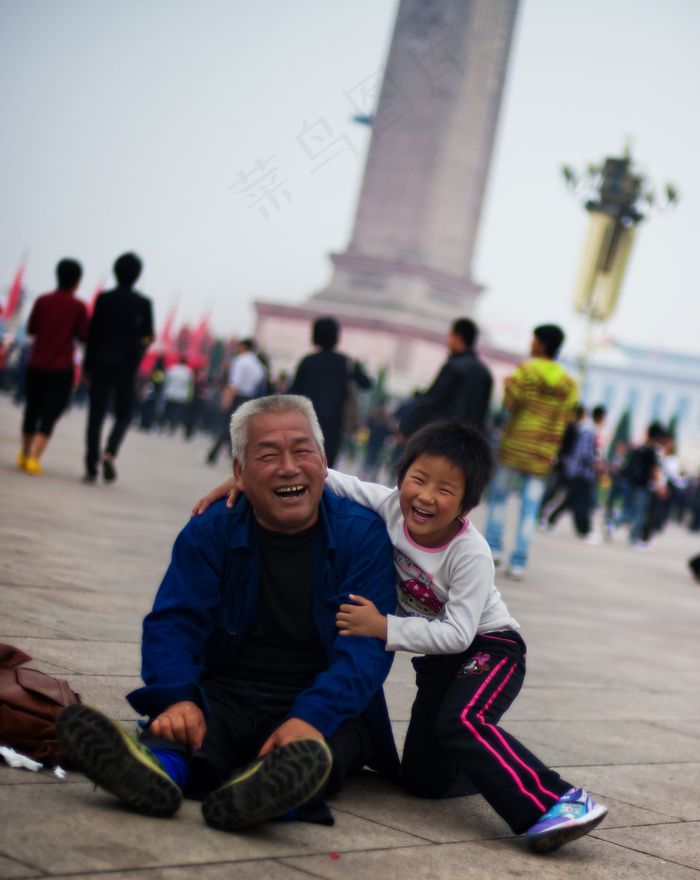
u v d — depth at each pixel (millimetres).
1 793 2873
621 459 35312
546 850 3195
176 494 12547
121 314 11305
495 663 3504
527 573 11711
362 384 11414
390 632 3357
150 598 6137
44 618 5062
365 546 3502
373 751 3615
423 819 3375
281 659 3506
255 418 3348
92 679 4184
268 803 2795
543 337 10438
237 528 3420
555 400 10484
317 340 11180
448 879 2852
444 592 3518
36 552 6812
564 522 25328
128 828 2768
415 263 51844
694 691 6645
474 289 55469
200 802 3121
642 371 143250
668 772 4535
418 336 52562
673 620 10219
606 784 4176
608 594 11289
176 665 3230
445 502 3359
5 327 33469
